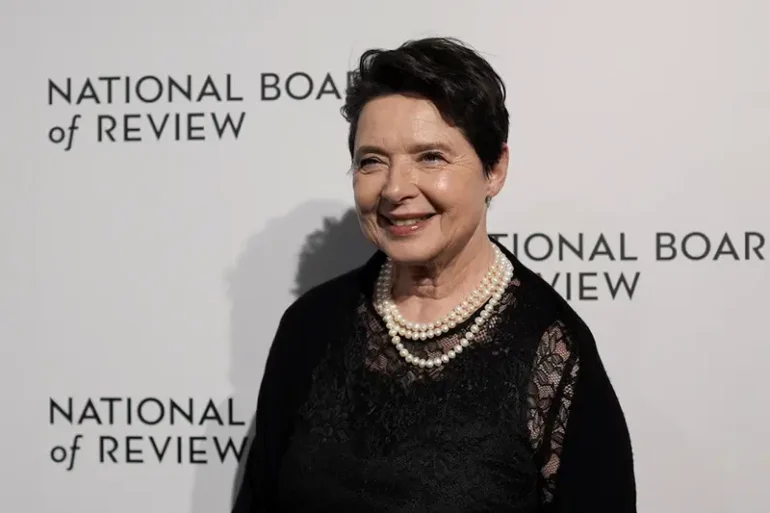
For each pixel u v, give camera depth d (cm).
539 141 138
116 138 145
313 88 142
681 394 137
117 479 147
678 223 137
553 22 138
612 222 138
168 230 145
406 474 91
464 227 96
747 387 136
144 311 146
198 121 144
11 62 146
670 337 137
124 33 144
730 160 135
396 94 94
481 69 93
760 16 134
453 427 92
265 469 110
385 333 101
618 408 99
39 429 147
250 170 144
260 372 145
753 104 135
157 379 146
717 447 137
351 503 93
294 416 105
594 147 138
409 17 140
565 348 96
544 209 139
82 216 146
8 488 147
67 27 145
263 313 145
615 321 138
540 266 139
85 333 146
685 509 138
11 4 146
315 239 143
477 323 97
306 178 143
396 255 96
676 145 136
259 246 144
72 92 145
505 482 92
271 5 142
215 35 143
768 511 136
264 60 143
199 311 145
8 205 146
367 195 96
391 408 95
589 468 94
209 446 146
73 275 146
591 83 137
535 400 93
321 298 111
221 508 146
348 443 95
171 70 144
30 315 146
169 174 145
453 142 93
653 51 136
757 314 136
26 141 146
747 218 136
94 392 146
